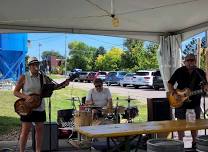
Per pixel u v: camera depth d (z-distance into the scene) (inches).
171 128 157.8
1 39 705.0
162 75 341.4
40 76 212.7
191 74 227.3
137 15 279.4
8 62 742.5
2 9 257.3
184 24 310.7
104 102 277.0
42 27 308.3
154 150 129.6
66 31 317.1
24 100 205.8
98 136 144.2
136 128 159.0
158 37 343.3
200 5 252.2
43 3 245.6
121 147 170.6
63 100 627.2
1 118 454.3
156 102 295.0
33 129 250.1
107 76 1063.0
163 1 242.8
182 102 224.2
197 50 655.8
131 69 1256.8
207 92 222.1
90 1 243.4
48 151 252.2
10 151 253.6
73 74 222.2
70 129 281.1
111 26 314.3
